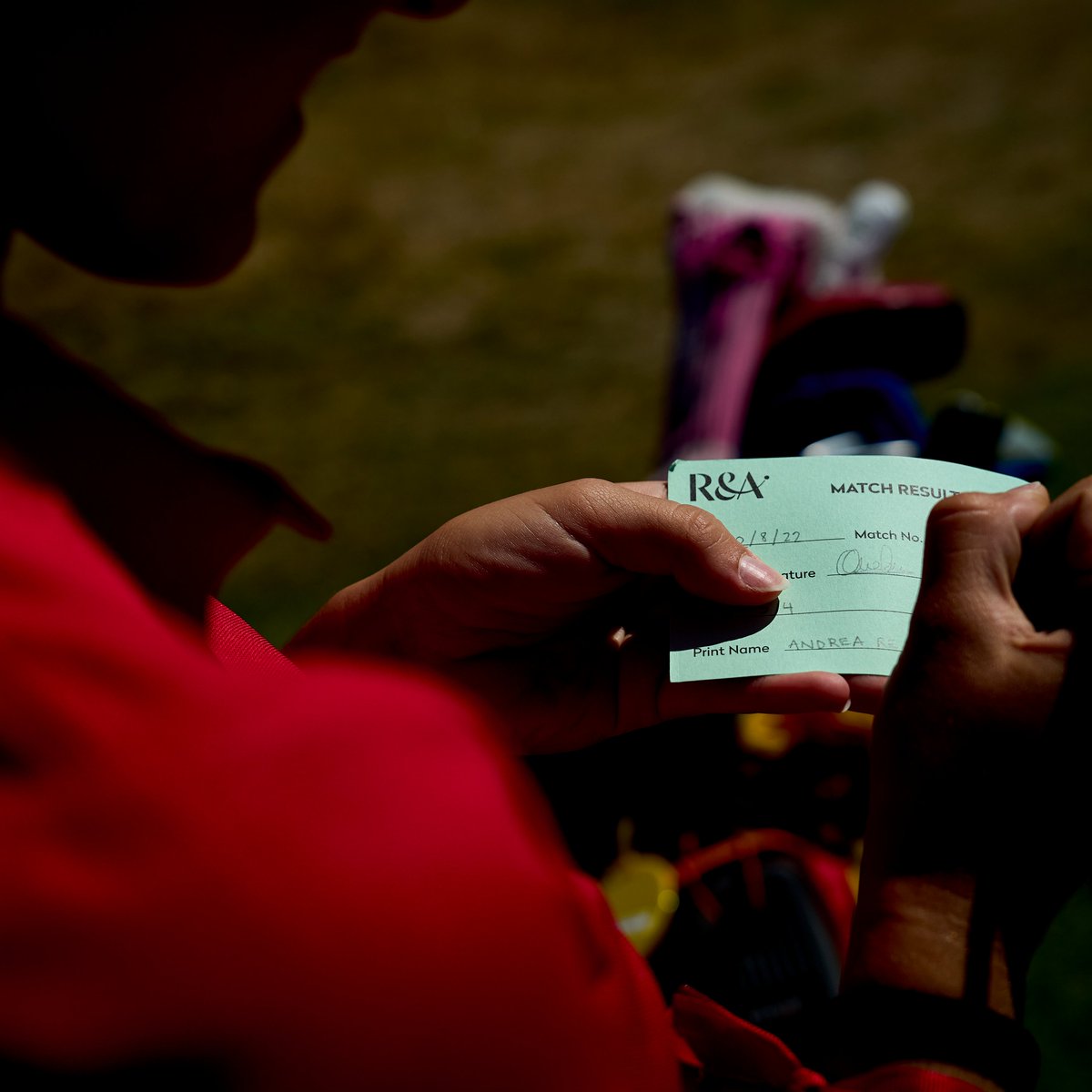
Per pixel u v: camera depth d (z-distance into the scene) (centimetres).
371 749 39
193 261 61
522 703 116
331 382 413
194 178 56
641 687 114
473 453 374
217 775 36
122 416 56
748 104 546
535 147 536
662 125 540
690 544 100
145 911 35
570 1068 42
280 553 341
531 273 455
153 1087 36
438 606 113
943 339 213
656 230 470
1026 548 80
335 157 539
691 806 150
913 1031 76
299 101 58
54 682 36
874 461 105
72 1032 34
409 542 343
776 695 99
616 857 147
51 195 54
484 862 39
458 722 42
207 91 52
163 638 40
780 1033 109
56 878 35
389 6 56
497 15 648
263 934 36
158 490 56
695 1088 88
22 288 468
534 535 107
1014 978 78
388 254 475
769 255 283
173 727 37
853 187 477
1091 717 75
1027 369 372
